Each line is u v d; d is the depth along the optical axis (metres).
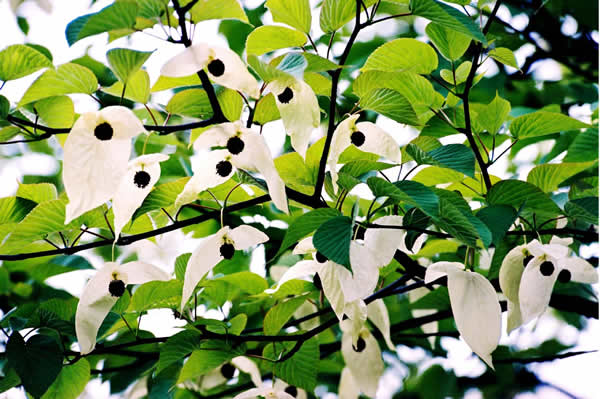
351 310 1.83
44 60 1.59
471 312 1.62
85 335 1.70
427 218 1.68
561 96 3.37
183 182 1.78
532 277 1.76
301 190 2.00
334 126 1.70
